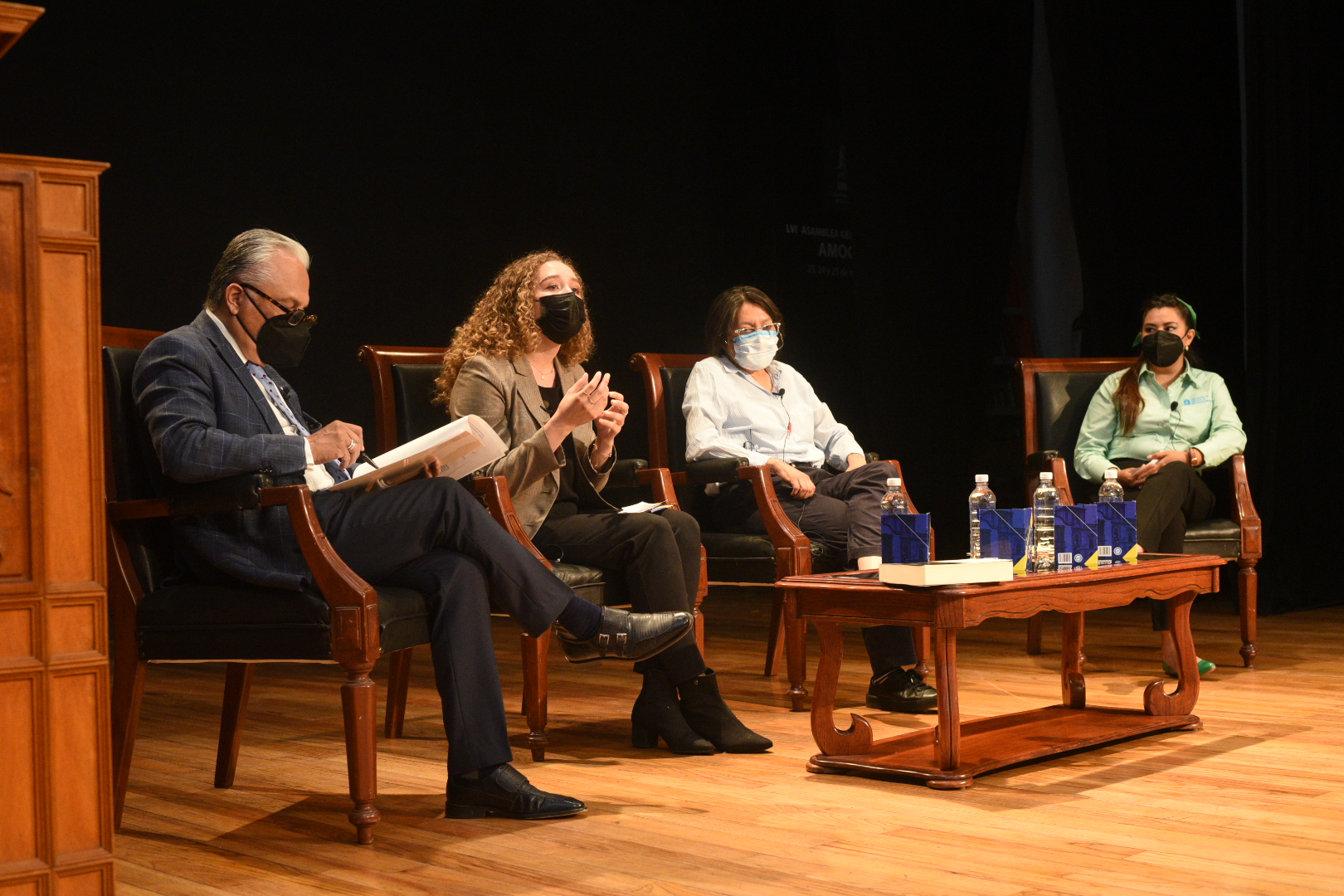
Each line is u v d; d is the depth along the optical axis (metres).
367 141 5.34
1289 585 5.17
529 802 2.16
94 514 1.56
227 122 4.92
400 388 3.00
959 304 6.18
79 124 4.54
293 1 5.11
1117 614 5.14
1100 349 6.20
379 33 5.39
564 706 3.37
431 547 2.25
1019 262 7.10
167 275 4.76
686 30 6.41
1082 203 6.18
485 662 2.22
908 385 6.08
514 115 5.84
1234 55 6.22
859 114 5.97
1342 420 5.54
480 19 5.73
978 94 6.20
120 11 4.64
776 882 1.83
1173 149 6.12
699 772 2.54
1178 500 3.67
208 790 2.48
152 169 4.72
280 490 2.09
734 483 3.43
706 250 6.48
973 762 2.45
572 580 2.66
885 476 3.30
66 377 1.55
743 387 3.59
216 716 3.33
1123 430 4.02
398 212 5.44
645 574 2.69
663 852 1.99
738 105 6.56
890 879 1.83
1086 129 6.13
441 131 5.60
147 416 2.16
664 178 6.34
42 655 1.50
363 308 5.32
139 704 2.22
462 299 5.65
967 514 6.25
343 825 2.19
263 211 5.02
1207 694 3.31
